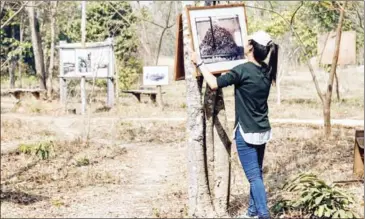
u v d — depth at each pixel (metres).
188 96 6.29
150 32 39.84
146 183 10.98
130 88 33.81
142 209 8.55
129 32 34.19
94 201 9.35
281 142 15.28
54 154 14.44
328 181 8.89
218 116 6.58
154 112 26.55
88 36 35.44
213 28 5.02
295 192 7.20
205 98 6.46
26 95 31.27
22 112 26.69
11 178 11.51
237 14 5.10
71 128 21.00
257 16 29.33
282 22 26.62
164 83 27.72
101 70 27.00
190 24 5.00
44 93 31.25
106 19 34.88
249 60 4.19
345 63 16.11
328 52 16.44
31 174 11.99
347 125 19.19
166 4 39.12
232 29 5.06
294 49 32.75
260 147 4.25
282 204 6.79
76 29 35.66
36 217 8.32
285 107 27.27
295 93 37.59
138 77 35.25
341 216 6.11
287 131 17.86
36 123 21.73
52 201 9.42
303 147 14.09
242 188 9.02
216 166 6.61
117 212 8.46
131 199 9.46
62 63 26.94
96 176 11.77
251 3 28.75
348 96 34.25
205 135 6.52
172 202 8.90
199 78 6.15
